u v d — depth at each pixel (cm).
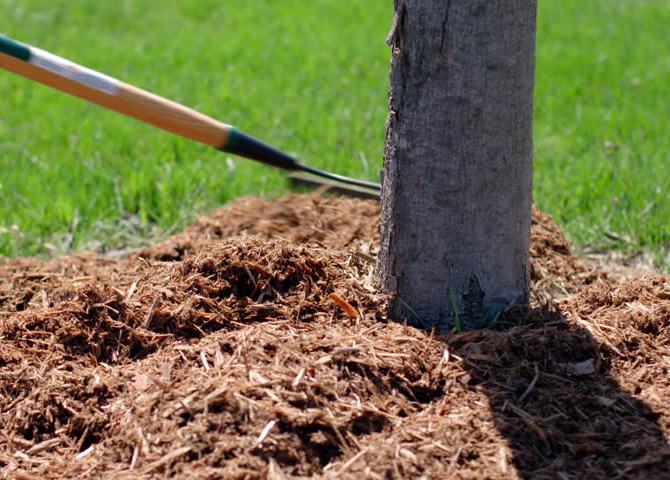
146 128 377
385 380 236
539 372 237
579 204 316
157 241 308
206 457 223
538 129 372
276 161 257
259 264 255
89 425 234
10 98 426
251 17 630
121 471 225
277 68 486
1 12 616
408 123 244
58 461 231
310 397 230
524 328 245
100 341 249
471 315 248
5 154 354
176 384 234
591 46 530
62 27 586
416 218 246
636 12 628
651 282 257
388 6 661
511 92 243
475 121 242
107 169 339
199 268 257
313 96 426
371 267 261
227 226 288
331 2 678
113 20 614
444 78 241
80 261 286
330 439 227
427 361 240
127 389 238
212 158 348
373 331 246
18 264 285
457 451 226
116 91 248
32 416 237
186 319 250
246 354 237
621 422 231
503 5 239
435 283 248
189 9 652
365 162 333
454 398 235
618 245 302
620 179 324
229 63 495
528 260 252
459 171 244
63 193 326
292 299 253
